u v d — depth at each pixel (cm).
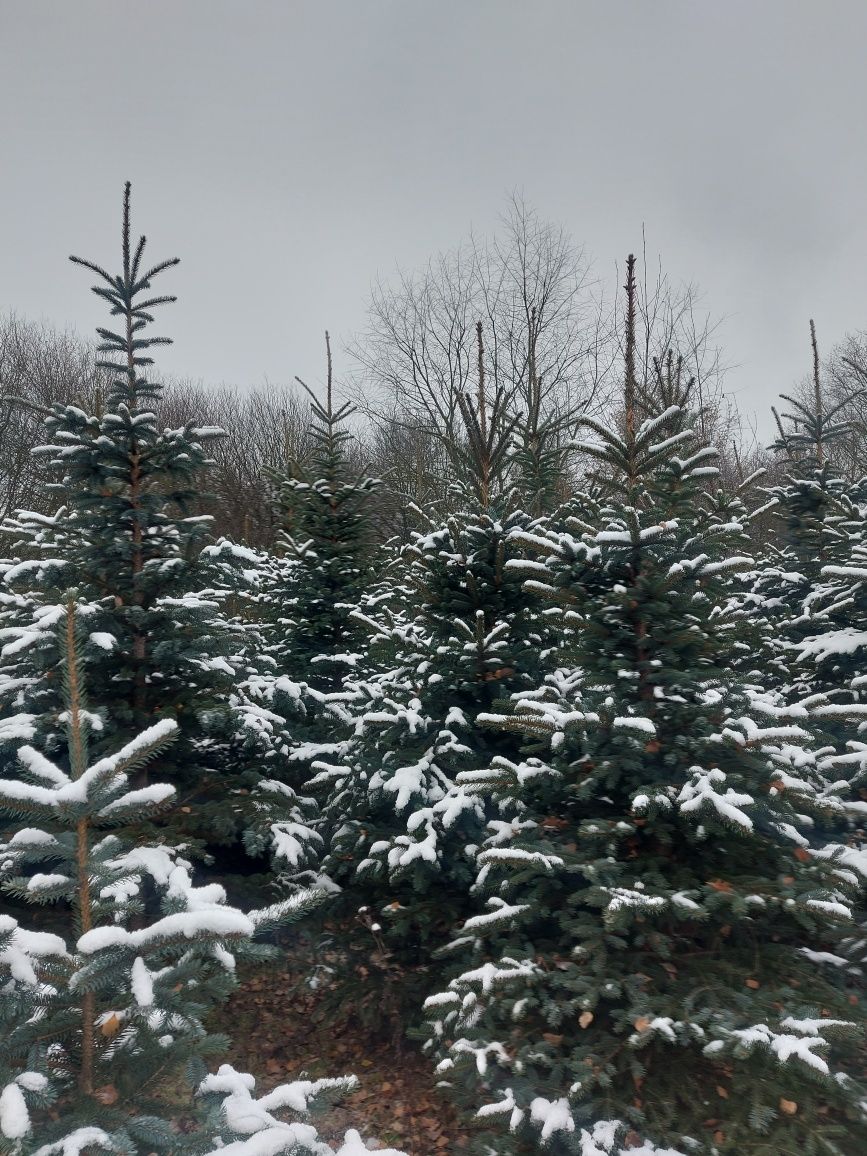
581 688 440
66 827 274
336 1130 389
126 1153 203
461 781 396
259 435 2708
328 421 933
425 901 446
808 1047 284
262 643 727
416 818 421
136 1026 244
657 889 337
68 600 264
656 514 427
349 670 808
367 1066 439
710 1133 306
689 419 771
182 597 559
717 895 327
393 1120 395
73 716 259
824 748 441
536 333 2239
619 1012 323
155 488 566
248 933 227
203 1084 250
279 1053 456
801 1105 300
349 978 468
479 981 356
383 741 483
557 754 392
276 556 1059
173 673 533
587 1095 322
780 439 809
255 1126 237
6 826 473
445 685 495
